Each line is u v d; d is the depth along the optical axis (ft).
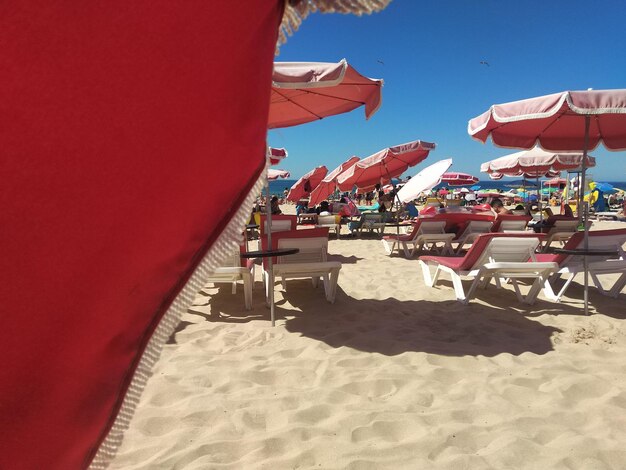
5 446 2.15
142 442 7.71
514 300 16.58
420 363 10.78
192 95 2.27
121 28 2.07
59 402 2.25
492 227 26.66
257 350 11.94
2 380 2.13
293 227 24.11
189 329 13.74
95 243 2.19
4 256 2.05
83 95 2.06
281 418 8.45
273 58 2.51
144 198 2.26
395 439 7.77
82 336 2.26
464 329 13.26
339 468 6.91
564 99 13.92
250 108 2.44
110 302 2.29
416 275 21.21
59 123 2.04
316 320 14.37
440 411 8.49
